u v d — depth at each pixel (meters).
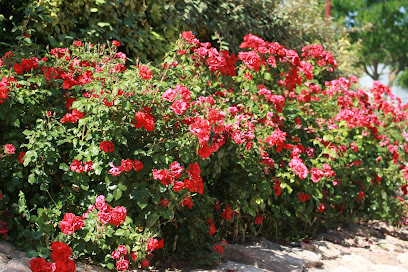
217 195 4.50
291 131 5.16
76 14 5.21
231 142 4.00
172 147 3.46
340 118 5.26
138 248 3.31
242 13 6.95
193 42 4.55
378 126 5.92
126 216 3.40
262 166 4.46
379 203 6.01
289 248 4.57
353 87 9.80
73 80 3.80
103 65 3.84
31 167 3.58
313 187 4.79
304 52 5.89
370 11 26.80
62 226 3.12
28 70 3.85
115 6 5.28
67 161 3.63
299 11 8.20
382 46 27.91
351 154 5.46
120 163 3.38
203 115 3.65
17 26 5.00
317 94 5.88
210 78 4.62
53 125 3.54
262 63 4.72
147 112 3.51
